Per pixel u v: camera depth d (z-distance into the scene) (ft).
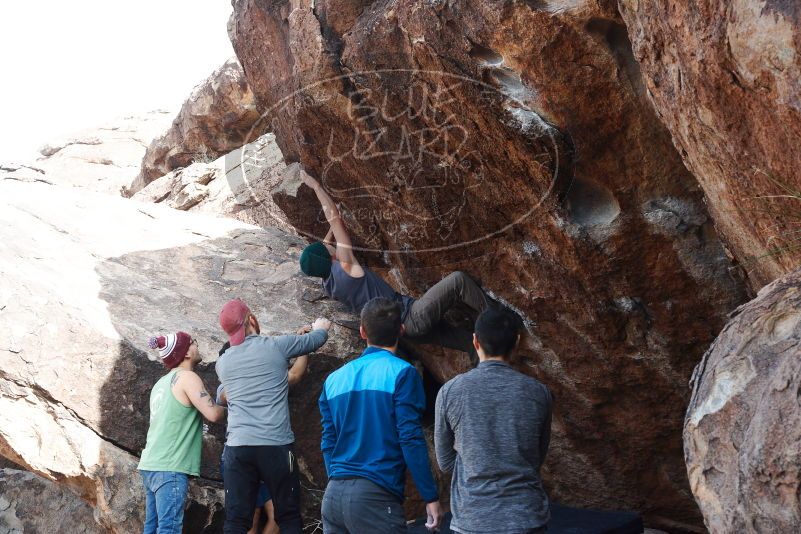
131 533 14.58
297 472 13.79
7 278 15.83
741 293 12.14
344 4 11.86
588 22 9.65
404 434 11.61
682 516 16.72
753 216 8.83
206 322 16.53
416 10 10.62
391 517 11.58
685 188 11.32
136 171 53.62
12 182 21.86
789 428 6.15
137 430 15.02
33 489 19.39
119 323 15.79
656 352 13.51
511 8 9.72
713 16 7.27
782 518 6.09
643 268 12.28
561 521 13.66
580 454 16.07
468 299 14.15
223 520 15.19
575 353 14.16
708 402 7.12
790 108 6.91
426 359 16.79
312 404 16.11
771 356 6.81
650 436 15.16
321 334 14.69
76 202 20.75
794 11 6.46
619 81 10.13
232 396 13.71
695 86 7.93
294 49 12.47
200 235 19.99
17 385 14.79
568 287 13.02
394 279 15.76
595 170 11.21
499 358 10.73
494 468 9.82
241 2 14.44
